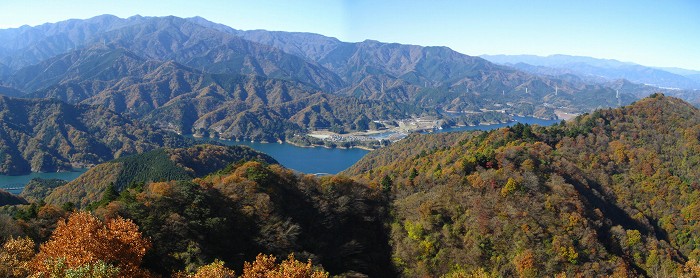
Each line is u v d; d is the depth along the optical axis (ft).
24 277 114.93
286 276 117.80
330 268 194.49
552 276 189.26
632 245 227.81
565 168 287.28
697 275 186.19
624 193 299.58
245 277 128.26
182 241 168.55
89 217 135.03
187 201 189.06
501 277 191.83
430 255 209.67
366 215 236.22
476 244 205.87
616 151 340.59
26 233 158.20
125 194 195.93
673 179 304.30
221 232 181.57
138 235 131.64
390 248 222.07
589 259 201.67
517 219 213.05
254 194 207.41
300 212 218.18
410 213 234.38
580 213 227.40
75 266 103.50
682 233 267.59
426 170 294.25
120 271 112.06
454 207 228.63
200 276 125.08
